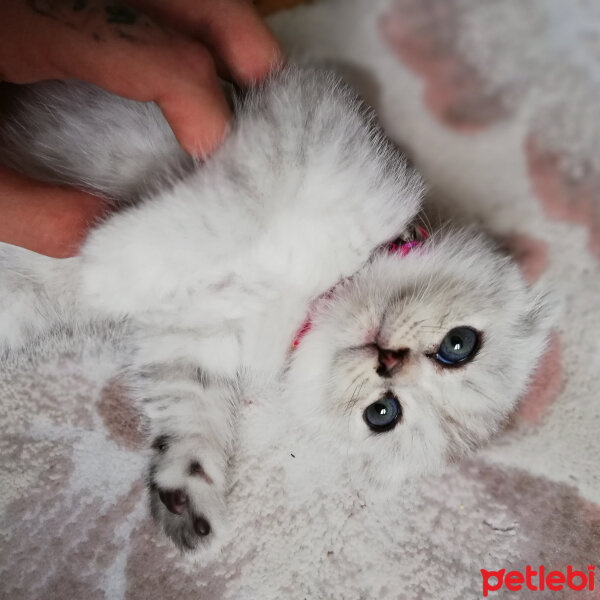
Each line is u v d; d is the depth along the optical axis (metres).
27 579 0.21
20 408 0.22
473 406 0.20
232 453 0.22
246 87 0.17
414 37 0.22
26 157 0.18
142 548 0.22
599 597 0.22
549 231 0.22
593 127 0.22
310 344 0.20
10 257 0.19
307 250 0.18
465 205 0.22
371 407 0.20
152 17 0.15
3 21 0.14
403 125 0.22
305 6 0.21
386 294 0.19
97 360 0.22
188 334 0.20
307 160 0.17
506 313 0.20
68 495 0.22
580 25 0.22
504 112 0.22
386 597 0.22
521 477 0.22
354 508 0.22
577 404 0.22
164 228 0.16
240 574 0.22
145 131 0.18
